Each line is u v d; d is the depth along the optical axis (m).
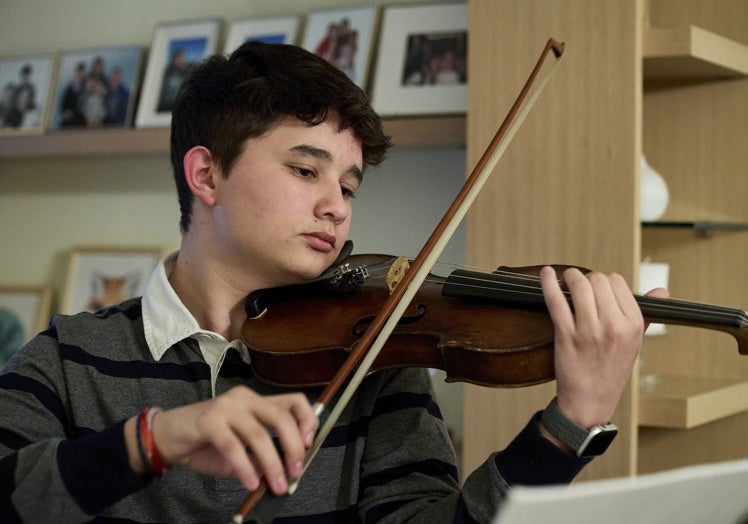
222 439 0.95
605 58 2.23
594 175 2.23
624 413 2.14
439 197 2.86
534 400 2.28
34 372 1.29
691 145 2.61
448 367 1.18
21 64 3.34
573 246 2.25
